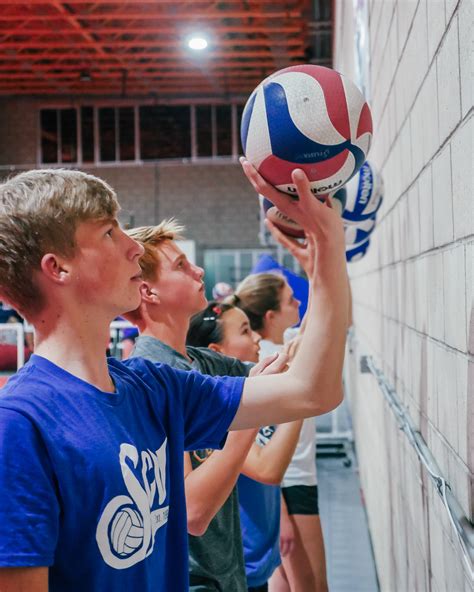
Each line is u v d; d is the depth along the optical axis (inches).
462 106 44.3
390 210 96.3
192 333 90.6
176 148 615.2
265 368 54.1
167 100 607.8
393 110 88.3
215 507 55.7
